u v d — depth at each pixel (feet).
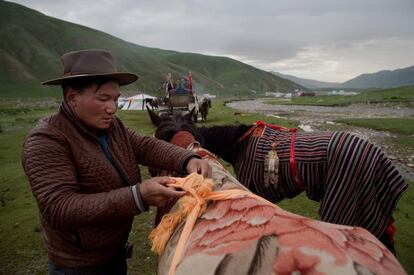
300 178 8.43
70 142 5.02
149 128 51.65
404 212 17.13
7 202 21.36
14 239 15.90
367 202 8.07
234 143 9.43
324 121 67.67
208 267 3.26
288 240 3.18
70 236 5.27
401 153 33.65
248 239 3.32
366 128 54.80
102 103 5.10
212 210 4.05
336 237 3.27
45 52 435.12
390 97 170.50
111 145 5.61
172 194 4.23
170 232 4.34
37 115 102.27
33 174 4.63
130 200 4.31
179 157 5.31
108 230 5.42
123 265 6.27
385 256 3.24
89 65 4.97
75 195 4.49
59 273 5.51
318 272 2.89
